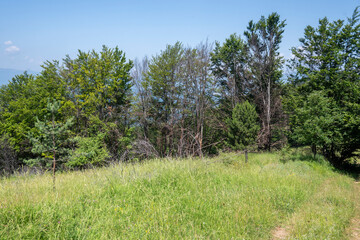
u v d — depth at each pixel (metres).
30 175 8.12
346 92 19.00
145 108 23.20
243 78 27.77
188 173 7.37
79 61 24.89
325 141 15.76
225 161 11.48
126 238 3.55
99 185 5.69
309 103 16.30
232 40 26.73
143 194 5.57
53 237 3.34
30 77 32.19
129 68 24.84
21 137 23.95
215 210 5.07
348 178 13.05
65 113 22.42
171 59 22.47
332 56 20.42
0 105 31.05
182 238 3.77
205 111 21.20
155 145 23.88
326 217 5.50
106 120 21.22
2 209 3.64
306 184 8.73
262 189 7.00
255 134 14.56
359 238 4.79
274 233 4.70
